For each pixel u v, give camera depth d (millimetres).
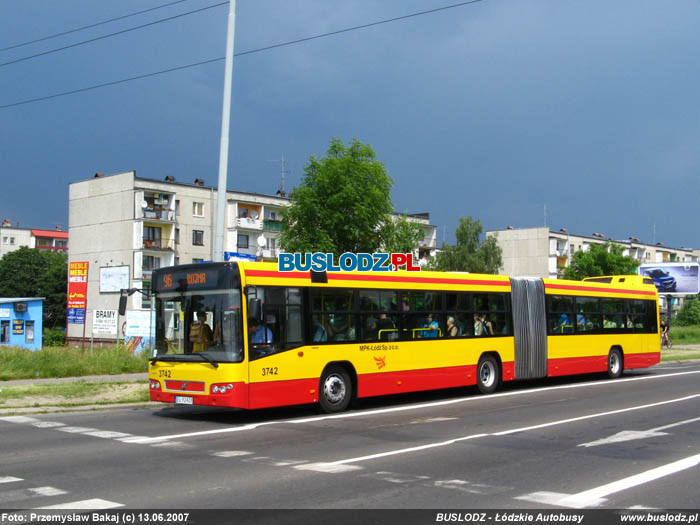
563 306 20219
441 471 8156
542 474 8016
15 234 123500
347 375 14211
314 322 13602
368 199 31422
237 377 12117
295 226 31953
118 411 14281
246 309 12438
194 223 66188
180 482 7547
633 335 23016
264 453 9336
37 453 9328
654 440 10438
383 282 15172
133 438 10656
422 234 34500
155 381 13117
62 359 20047
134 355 21516
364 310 14664
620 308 22594
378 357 14781
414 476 7867
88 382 17359
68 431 11398
